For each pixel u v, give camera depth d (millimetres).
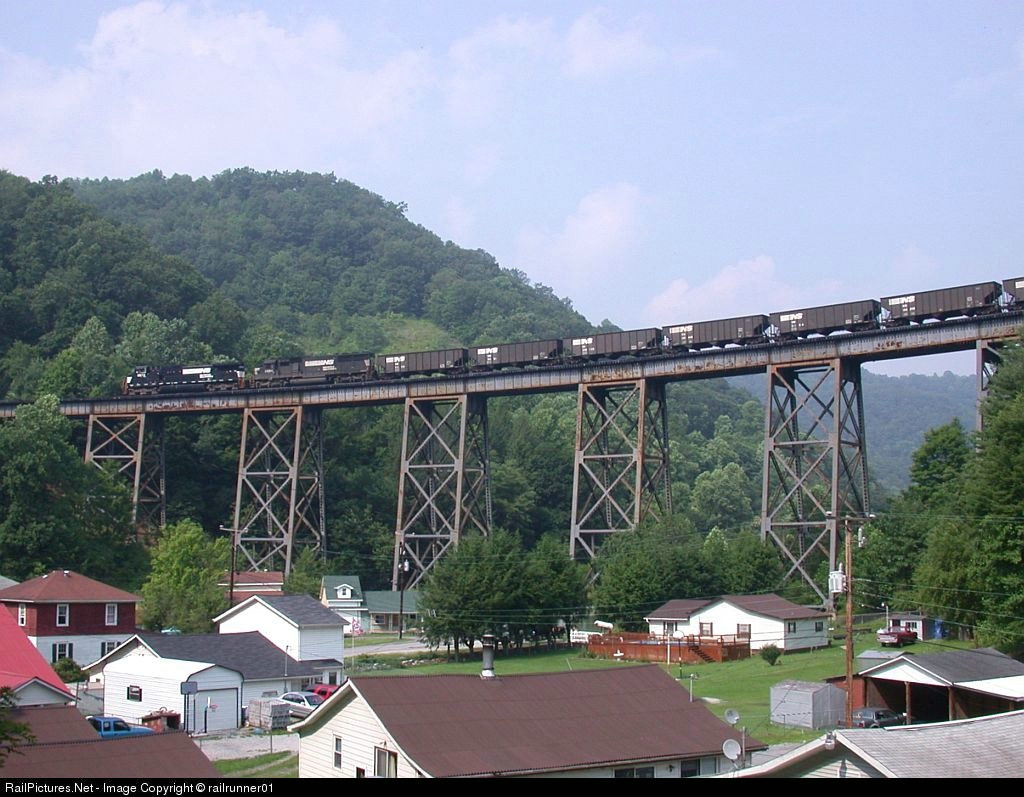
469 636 76938
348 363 99875
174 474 129625
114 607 70875
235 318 181250
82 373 136875
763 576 79125
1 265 167750
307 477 101438
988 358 70375
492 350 92000
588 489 146625
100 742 29516
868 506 77500
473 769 28844
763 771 24781
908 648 64438
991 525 57094
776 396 78000
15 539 92312
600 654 74188
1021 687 43688
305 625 67062
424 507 91625
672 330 82938
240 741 49625
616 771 30828
